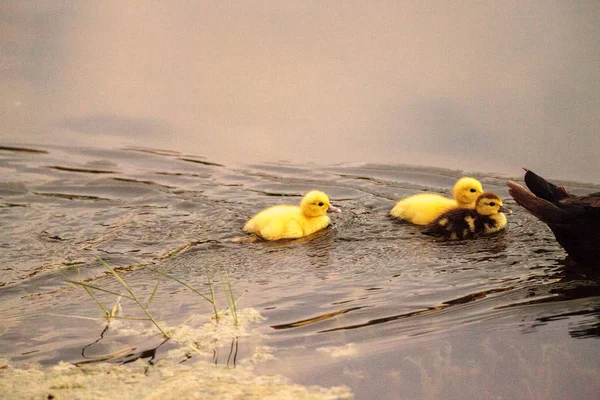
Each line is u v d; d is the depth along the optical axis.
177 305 7.63
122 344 6.77
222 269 8.70
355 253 9.21
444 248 9.33
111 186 11.91
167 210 10.87
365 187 12.02
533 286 7.89
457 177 12.34
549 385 5.87
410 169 12.74
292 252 9.29
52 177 12.31
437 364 6.24
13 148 13.58
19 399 5.82
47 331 7.06
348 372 6.15
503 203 11.16
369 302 7.59
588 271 8.31
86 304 7.72
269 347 6.64
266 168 12.93
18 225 10.16
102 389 5.97
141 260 8.99
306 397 5.79
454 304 7.46
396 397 5.75
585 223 8.50
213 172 12.70
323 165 13.04
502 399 5.68
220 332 6.96
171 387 5.97
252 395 5.82
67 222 10.30
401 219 10.54
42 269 8.68
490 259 8.84
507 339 6.66
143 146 13.88
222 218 10.55
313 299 7.72
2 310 7.57
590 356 6.29
